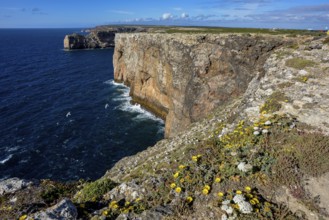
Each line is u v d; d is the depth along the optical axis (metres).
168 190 11.21
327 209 9.27
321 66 20.66
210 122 23.47
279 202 9.74
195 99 39.94
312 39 31.61
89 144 41.88
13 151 39.19
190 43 40.50
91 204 11.77
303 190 10.14
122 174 19.09
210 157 12.91
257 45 33.59
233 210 9.14
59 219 9.74
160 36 48.53
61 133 45.47
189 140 20.27
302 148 12.18
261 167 11.41
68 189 16.27
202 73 39.09
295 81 19.45
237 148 13.03
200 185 10.98
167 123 46.12
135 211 10.31
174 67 43.97
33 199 14.16
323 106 15.65
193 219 9.33
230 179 11.00
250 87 26.47
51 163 36.50
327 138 12.62
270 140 13.25
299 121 14.67
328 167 10.95
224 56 36.78
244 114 17.39
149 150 25.12
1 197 14.41
